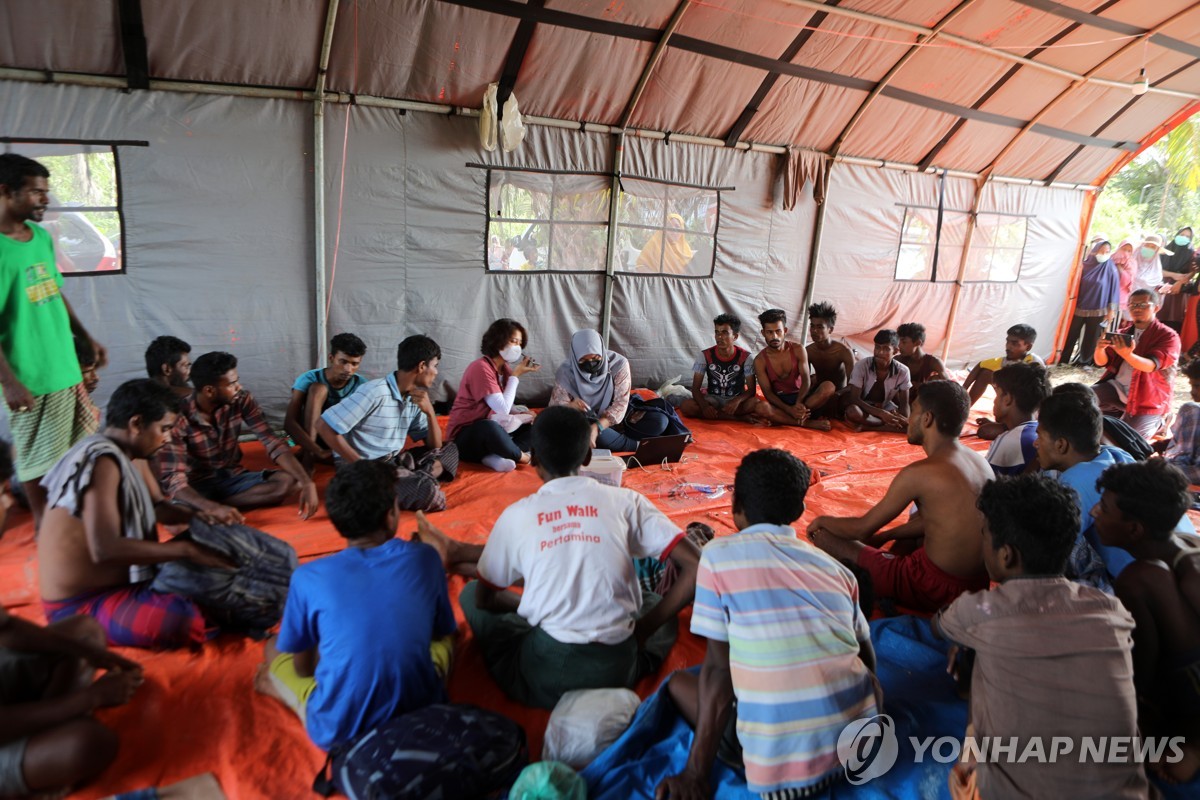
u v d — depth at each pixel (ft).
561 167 20.11
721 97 21.04
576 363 16.19
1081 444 9.52
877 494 15.15
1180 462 15.15
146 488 8.48
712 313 23.79
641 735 7.32
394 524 7.20
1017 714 6.06
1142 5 21.35
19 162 10.27
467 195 18.93
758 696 6.38
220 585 8.79
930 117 24.52
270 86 15.94
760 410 20.06
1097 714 5.88
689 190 22.26
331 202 17.21
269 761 7.12
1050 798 5.85
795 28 19.60
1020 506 6.47
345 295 17.85
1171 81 26.03
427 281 18.89
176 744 7.27
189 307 16.05
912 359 20.44
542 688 7.78
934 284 28.37
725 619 6.64
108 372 15.31
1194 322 30.04
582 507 7.70
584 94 19.35
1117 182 53.26
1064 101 25.66
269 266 16.79
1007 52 22.44
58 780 6.41
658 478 15.49
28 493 11.07
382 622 6.68
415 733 6.36
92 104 14.30
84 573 8.30
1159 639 7.26
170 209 15.44
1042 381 11.78
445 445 14.79
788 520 6.97
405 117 17.67
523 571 7.76
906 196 26.58
